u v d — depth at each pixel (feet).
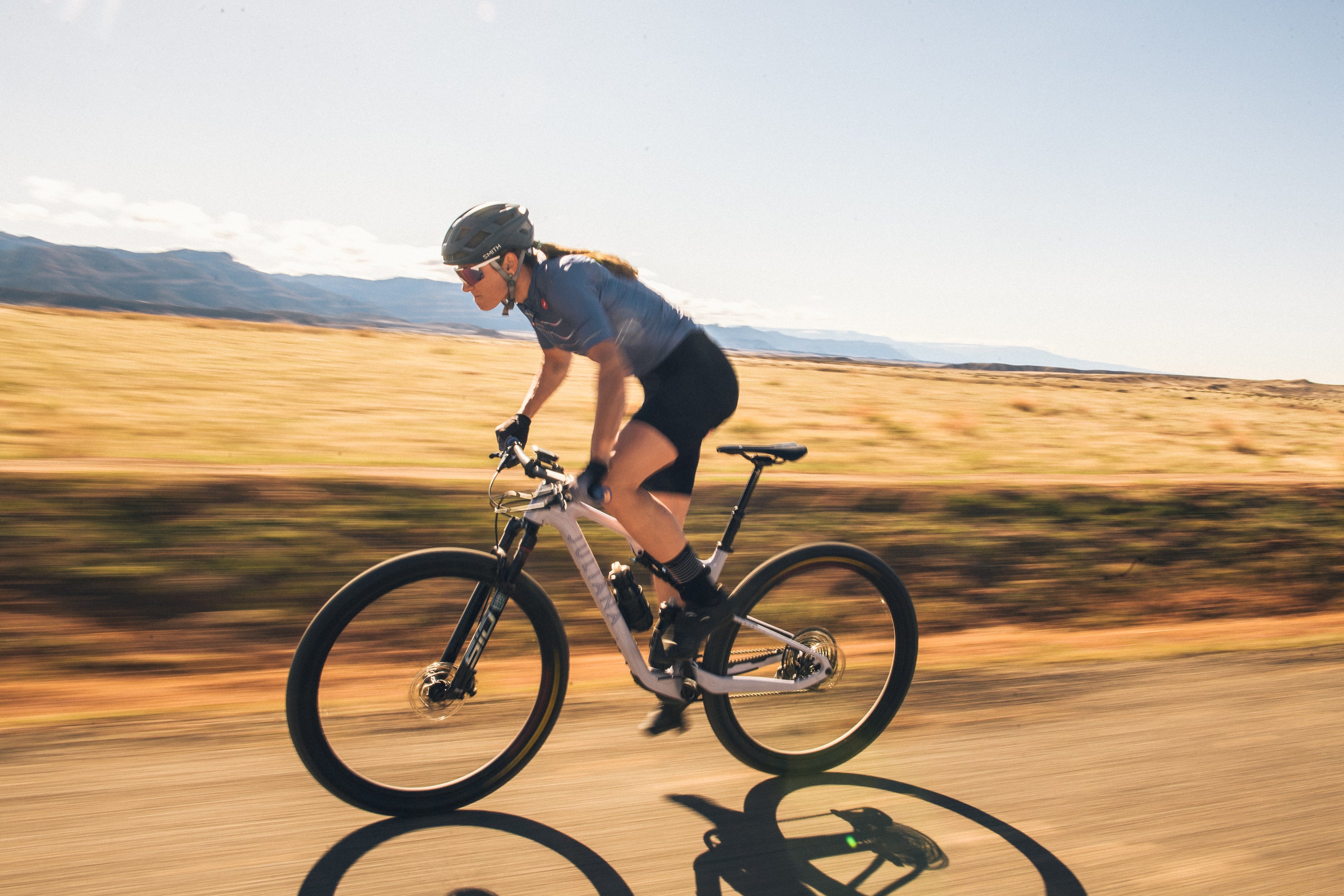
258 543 13.51
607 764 8.54
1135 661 12.73
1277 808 8.30
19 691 9.88
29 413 23.56
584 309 7.28
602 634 13.15
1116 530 20.11
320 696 7.09
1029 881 6.91
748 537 17.22
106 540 12.70
